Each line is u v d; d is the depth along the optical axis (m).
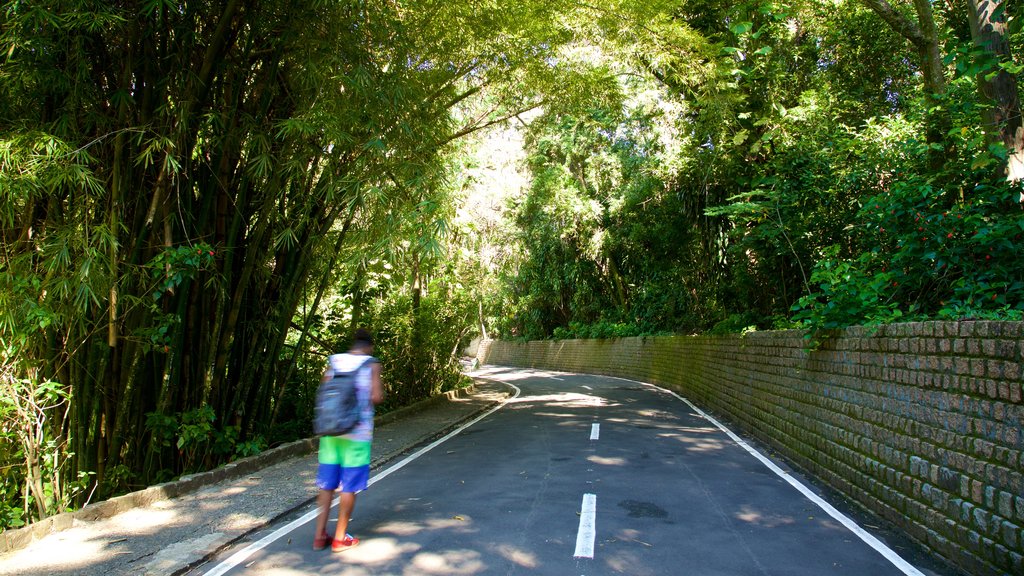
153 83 7.11
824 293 7.79
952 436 4.94
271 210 8.66
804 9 14.34
